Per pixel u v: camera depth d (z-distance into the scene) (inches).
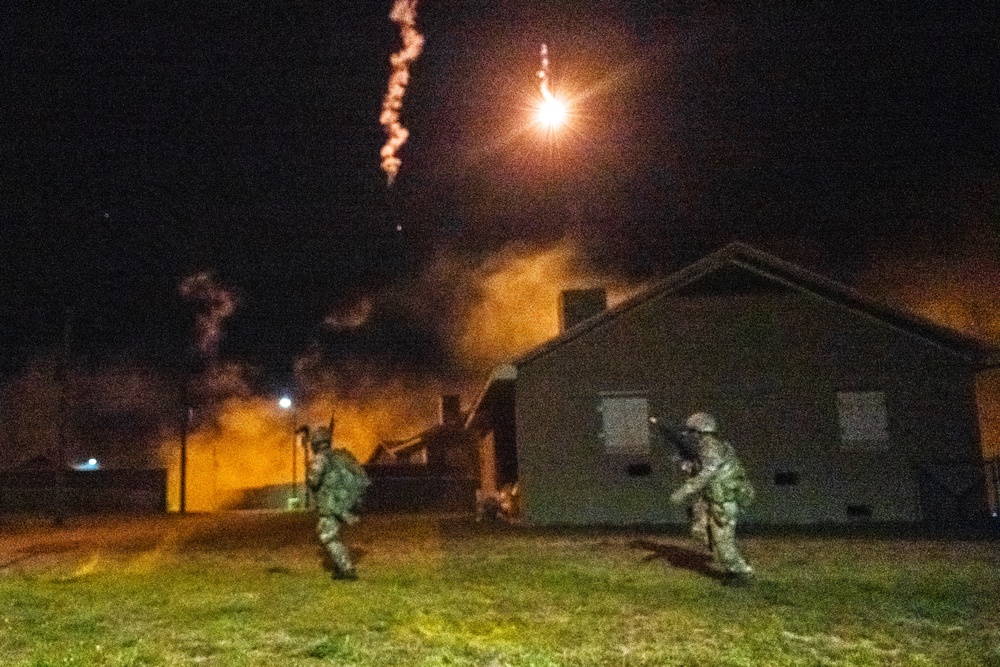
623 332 882.8
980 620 367.9
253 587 459.2
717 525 447.8
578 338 882.1
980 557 539.8
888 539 652.7
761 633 346.9
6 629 369.1
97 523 1103.6
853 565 512.1
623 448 865.5
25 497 1600.6
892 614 379.6
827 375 876.6
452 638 343.6
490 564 534.9
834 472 863.1
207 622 374.3
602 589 442.6
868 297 872.3
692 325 884.0
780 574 481.4
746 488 452.1
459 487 1694.1
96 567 556.4
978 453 863.1
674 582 458.9
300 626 364.5
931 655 315.9
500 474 1053.2
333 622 371.2
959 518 848.9
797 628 355.3
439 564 537.3
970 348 863.7
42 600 433.4
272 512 1510.8
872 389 874.1
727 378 876.6
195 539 745.6
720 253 881.5
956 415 869.8
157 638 348.2
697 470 461.1
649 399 873.5
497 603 409.4
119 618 386.6
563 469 864.3
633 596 423.2
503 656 317.4
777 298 887.1
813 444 866.8
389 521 1031.6
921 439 868.0
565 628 358.9
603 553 580.7
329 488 478.9
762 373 877.2
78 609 408.5
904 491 860.0
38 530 940.6
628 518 854.5
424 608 398.6
